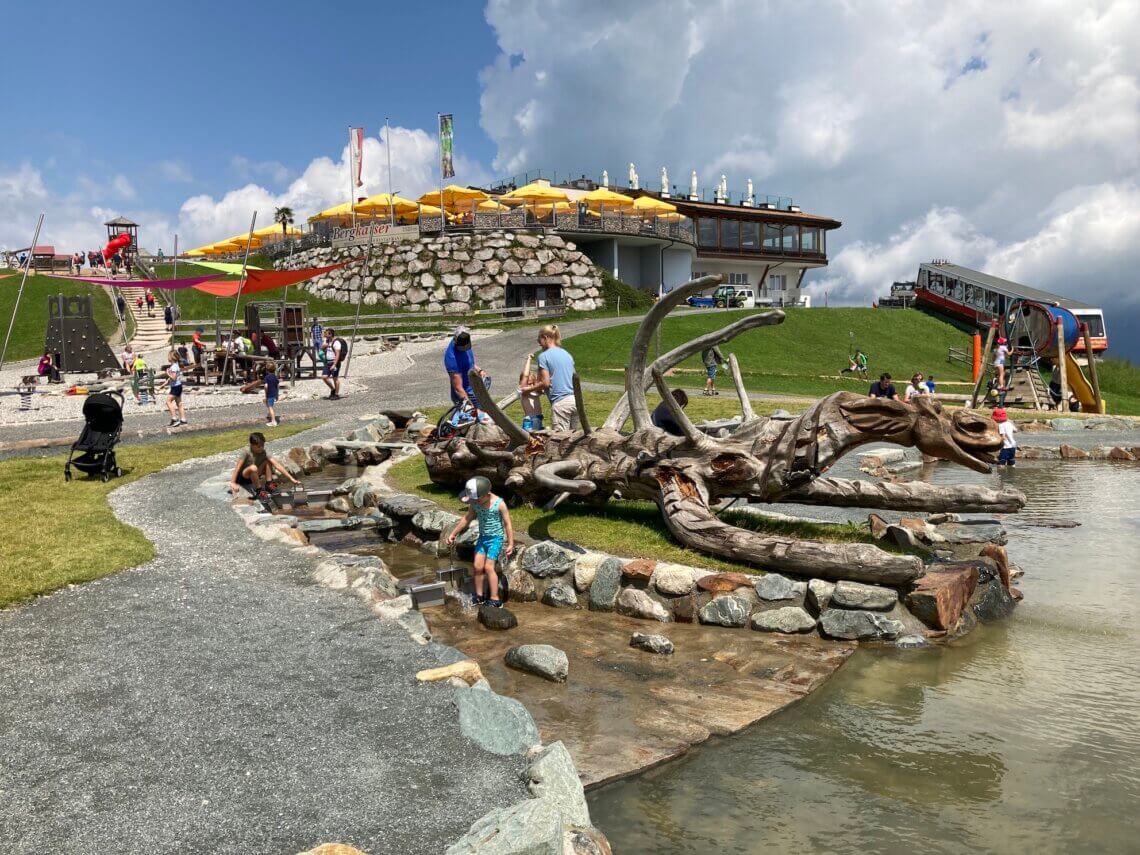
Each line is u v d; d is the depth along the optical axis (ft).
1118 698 18.62
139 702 15.75
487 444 35.42
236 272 119.24
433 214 201.77
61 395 94.02
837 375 127.65
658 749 15.84
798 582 23.65
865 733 16.90
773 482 27.14
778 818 13.79
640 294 193.67
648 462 29.48
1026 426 78.07
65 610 21.26
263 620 20.58
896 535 28.09
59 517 32.07
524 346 128.98
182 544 28.37
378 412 72.59
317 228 221.66
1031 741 16.55
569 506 33.42
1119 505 42.68
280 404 80.48
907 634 22.17
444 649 18.65
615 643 22.03
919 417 25.72
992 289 179.73
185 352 117.29
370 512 36.55
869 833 13.35
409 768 13.42
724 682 19.33
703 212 222.07
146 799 12.36
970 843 13.04
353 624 20.34
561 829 11.26
